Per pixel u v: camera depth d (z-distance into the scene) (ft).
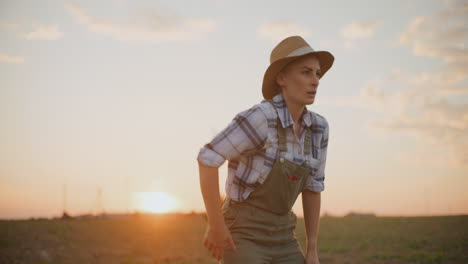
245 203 8.14
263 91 8.80
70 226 50.42
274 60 8.43
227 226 8.34
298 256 8.64
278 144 7.86
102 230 51.01
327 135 8.97
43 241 41.70
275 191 7.89
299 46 8.16
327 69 9.14
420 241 42.01
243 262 7.83
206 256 39.63
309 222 9.17
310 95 8.17
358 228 55.47
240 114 7.79
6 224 46.42
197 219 67.21
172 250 43.37
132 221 60.95
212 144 7.59
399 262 32.32
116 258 39.04
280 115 7.89
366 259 34.12
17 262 34.68
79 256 39.09
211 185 7.55
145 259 38.37
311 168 8.45
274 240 8.18
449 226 52.06
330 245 42.22
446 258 32.30
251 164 7.93
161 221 63.26
